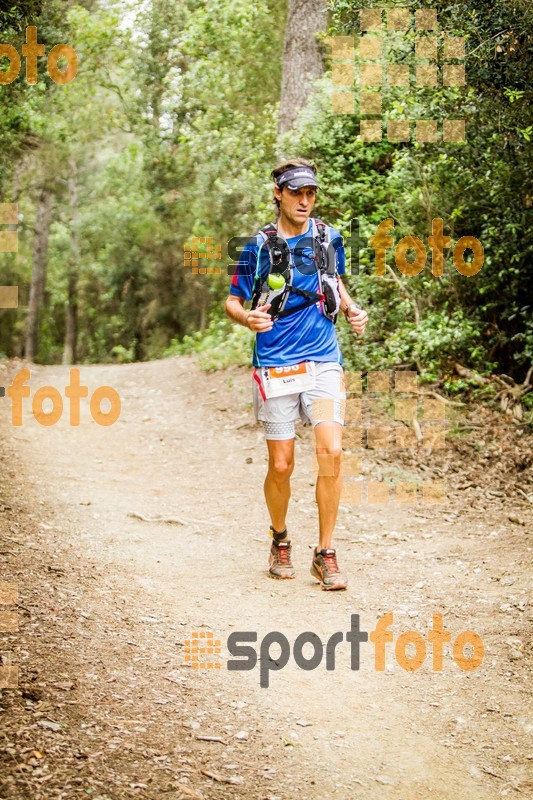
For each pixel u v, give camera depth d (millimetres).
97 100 18000
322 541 4645
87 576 4457
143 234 27359
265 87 14242
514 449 7422
